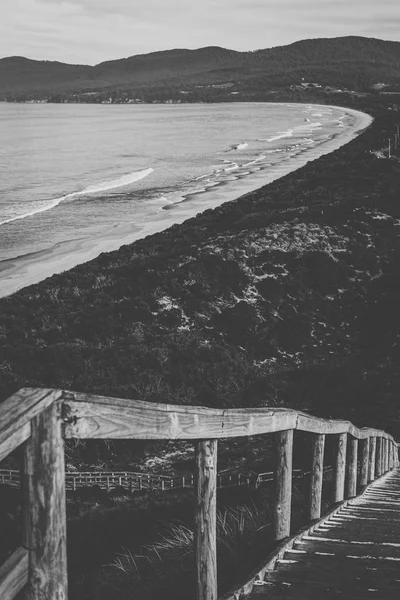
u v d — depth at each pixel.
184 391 29.31
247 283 41.12
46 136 179.00
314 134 164.00
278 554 4.89
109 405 2.74
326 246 46.50
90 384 27.81
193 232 53.16
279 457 5.17
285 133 171.12
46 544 2.31
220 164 110.56
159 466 24.05
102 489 20.73
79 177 99.38
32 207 73.75
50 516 2.32
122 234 59.09
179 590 4.74
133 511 13.46
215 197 77.38
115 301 38.22
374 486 10.21
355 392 30.41
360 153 98.25
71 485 21.22
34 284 42.34
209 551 3.91
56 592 2.34
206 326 36.66
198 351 32.97
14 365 29.02
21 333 33.34
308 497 6.24
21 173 104.62
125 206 73.56
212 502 3.92
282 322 38.00
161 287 39.59
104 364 29.86
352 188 68.00
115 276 42.69
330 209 55.88
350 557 5.02
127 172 103.38
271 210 59.19
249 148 136.12
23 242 57.25
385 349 36.25
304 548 5.27
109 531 11.25
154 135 177.12
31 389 2.35
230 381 31.11
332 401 29.69
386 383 31.27
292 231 48.31
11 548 12.28
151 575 5.25
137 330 34.47
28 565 2.31
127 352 31.50
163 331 35.28
